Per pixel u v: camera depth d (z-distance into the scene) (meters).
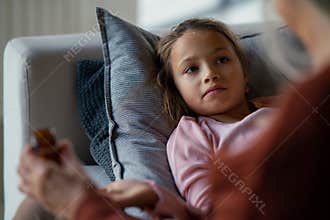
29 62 1.24
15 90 1.26
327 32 0.56
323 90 0.59
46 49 1.27
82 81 1.26
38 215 0.91
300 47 0.59
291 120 0.61
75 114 1.27
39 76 1.25
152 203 0.88
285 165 0.61
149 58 1.20
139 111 1.14
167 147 1.10
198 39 1.14
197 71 1.14
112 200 0.82
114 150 1.12
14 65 1.26
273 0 0.59
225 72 1.14
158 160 1.08
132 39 1.20
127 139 1.12
